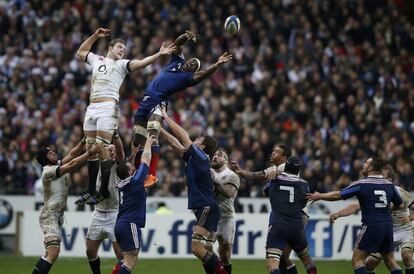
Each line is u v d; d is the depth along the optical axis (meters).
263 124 71.94
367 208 41.28
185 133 41.22
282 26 82.25
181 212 64.25
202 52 77.19
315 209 64.25
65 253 60.66
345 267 56.47
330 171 67.25
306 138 71.44
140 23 80.44
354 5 87.62
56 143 67.31
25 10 80.75
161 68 76.62
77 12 81.94
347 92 77.12
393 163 68.56
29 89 74.62
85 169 66.62
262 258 60.84
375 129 74.38
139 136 41.19
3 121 70.69
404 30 86.56
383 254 41.94
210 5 83.50
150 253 60.97
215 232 42.62
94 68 41.00
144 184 39.94
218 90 75.75
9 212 65.50
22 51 78.12
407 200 44.59
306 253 41.66
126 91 75.06
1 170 67.06
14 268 54.25
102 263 57.00
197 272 52.78
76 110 71.00
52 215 42.81
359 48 83.56
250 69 78.06
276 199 41.25
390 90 78.88
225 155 44.62
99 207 43.09
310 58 79.94
